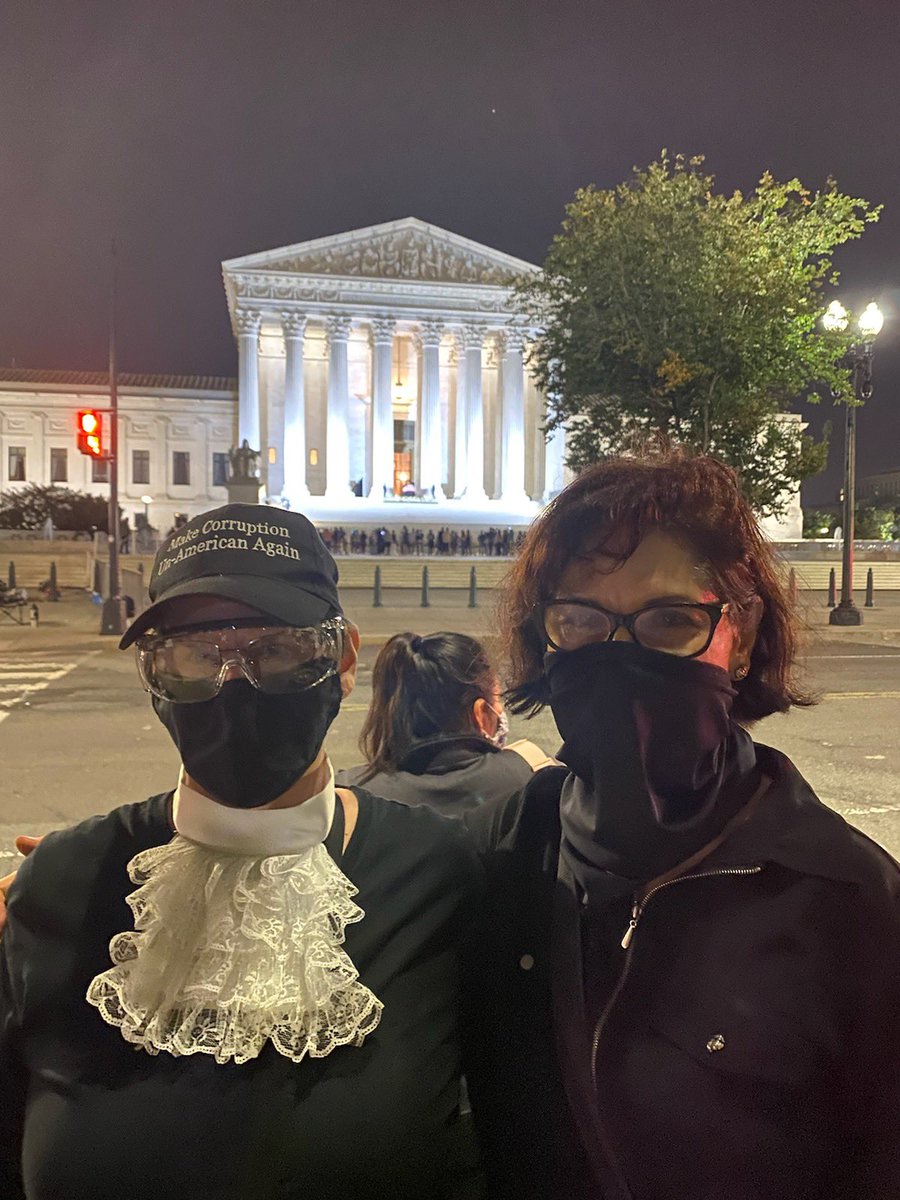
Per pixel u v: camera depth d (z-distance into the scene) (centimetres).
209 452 6269
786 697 162
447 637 305
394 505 5116
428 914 148
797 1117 127
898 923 131
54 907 143
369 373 6025
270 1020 133
